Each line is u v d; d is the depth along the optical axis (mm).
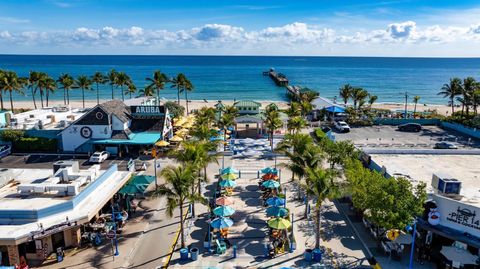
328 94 161125
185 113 103688
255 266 30047
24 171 41219
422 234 31688
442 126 86125
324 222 37844
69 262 30641
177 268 29719
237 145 66625
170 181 30719
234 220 38125
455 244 29062
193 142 40875
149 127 64688
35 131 64625
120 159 59406
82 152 62281
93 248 32906
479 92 82312
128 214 39000
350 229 36375
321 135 56031
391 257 30906
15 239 27062
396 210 28766
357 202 31734
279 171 49438
